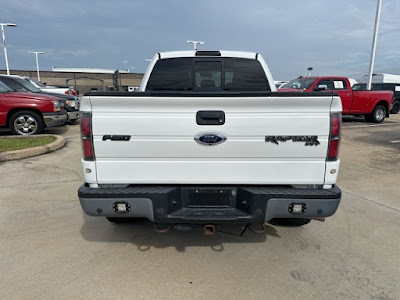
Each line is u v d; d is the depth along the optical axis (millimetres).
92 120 2350
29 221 3439
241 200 2484
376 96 12164
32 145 6738
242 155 2416
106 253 2811
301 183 2447
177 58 3748
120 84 50750
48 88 12648
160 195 2379
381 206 3990
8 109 7980
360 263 2695
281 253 2846
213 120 2361
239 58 3766
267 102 2307
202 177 2465
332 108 2330
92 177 2451
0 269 2541
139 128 2363
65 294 2244
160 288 2324
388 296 2268
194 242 3027
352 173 5480
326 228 3363
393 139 8867
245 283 2398
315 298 2234
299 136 2365
